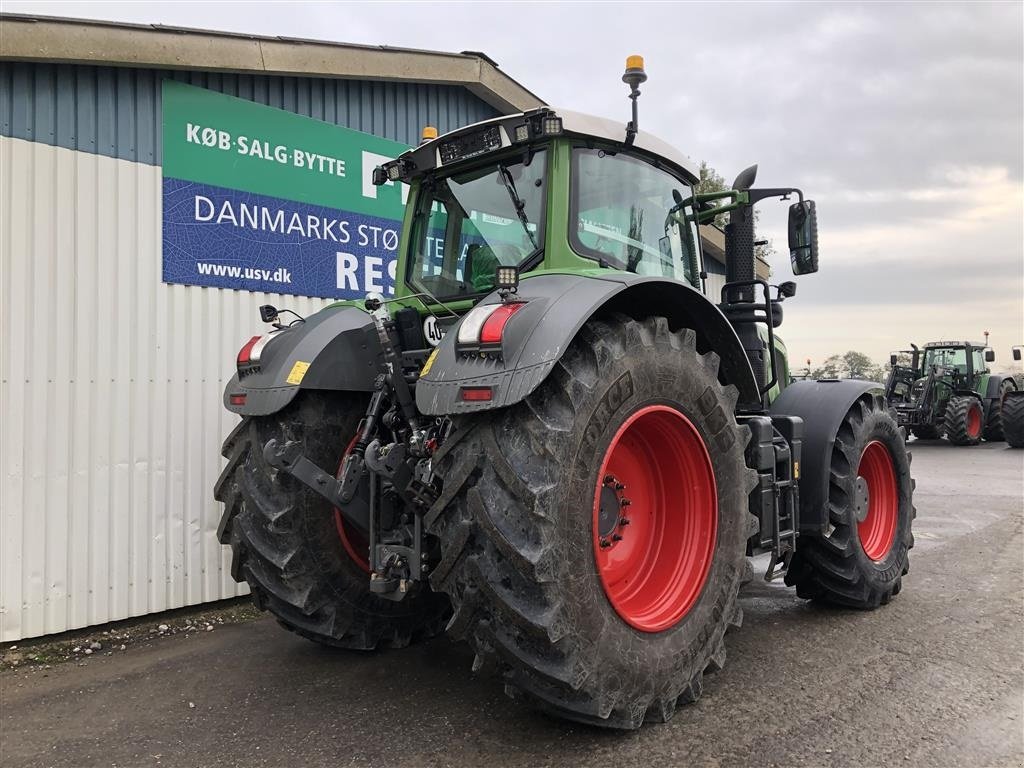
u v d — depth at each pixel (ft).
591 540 8.35
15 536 13.15
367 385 11.46
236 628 14.42
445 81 19.66
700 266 13.44
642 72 10.63
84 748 9.33
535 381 7.70
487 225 11.16
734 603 10.37
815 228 13.41
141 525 14.64
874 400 14.89
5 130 13.12
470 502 8.08
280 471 10.94
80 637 13.80
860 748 8.73
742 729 9.21
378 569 9.89
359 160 18.53
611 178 11.16
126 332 14.46
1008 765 8.34
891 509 15.26
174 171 15.14
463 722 9.64
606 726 8.70
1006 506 26.37
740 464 10.55
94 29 13.61
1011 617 13.79
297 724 9.78
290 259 17.11
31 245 13.35
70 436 13.75
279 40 16.22
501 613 7.99
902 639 12.59
